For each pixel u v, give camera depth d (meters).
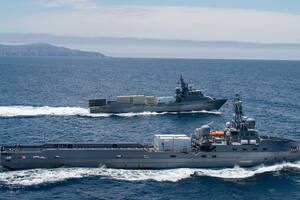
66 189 115.44
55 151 128.62
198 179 124.75
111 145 138.00
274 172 131.38
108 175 125.94
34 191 113.31
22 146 134.88
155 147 137.38
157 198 111.31
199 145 133.50
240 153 133.25
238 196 113.81
